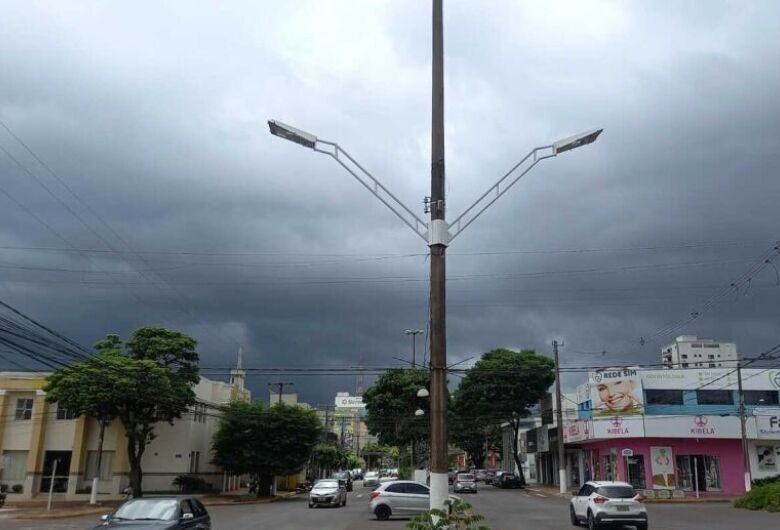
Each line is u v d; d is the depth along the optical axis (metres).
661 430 43.00
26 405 44.22
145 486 45.44
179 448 46.59
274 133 11.50
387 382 62.19
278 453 46.84
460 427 67.06
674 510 31.25
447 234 11.28
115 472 43.75
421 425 62.16
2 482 42.97
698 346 60.44
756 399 47.09
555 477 62.44
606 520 21.80
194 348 41.62
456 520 9.85
